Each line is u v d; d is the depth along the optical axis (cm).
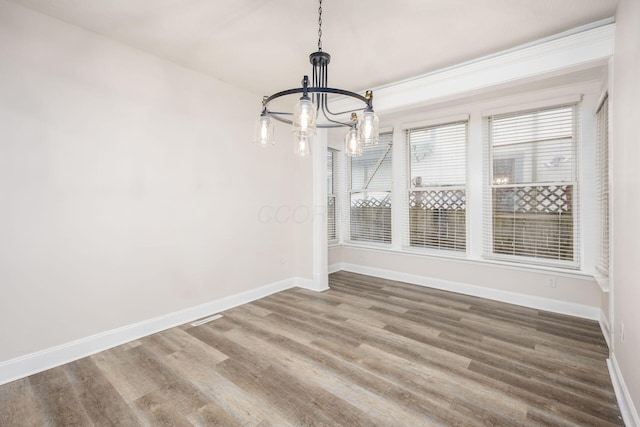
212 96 327
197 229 316
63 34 228
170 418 172
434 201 423
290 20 223
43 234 222
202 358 237
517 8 207
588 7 205
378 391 195
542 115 340
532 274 346
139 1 203
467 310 338
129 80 264
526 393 192
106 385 203
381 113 363
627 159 179
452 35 242
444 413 174
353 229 522
